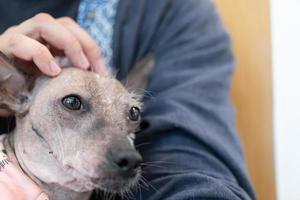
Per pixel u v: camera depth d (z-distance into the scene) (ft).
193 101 1.77
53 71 1.49
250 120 2.56
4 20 1.94
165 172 1.57
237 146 1.73
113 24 1.96
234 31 2.57
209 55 1.97
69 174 1.41
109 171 1.31
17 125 1.53
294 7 2.54
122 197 1.57
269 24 2.54
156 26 2.03
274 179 2.55
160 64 1.94
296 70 2.54
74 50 1.51
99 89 1.49
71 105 1.43
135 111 1.56
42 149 1.44
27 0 1.96
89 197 1.60
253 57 2.56
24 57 1.47
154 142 1.70
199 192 1.41
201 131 1.65
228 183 1.53
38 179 1.47
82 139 1.38
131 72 1.82
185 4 2.09
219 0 2.59
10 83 1.54
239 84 2.56
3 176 1.38
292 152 2.54
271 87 2.55
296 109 2.54
